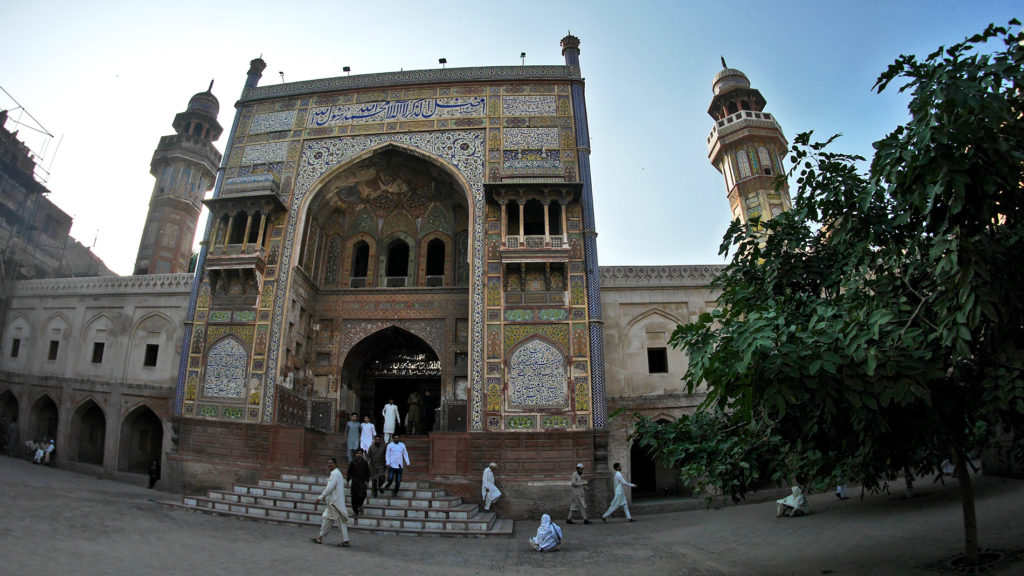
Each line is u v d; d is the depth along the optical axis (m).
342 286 14.31
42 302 15.40
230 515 8.45
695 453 5.62
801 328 4.67
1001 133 3.70
